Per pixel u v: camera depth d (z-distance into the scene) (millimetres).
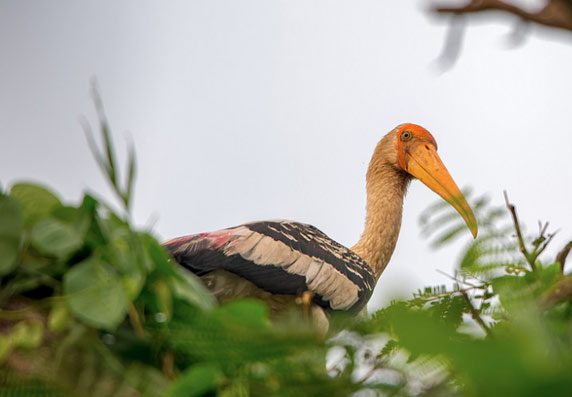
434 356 2799
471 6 2627
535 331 2812
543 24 2656
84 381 4426
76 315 4398
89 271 4562
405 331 2820
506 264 5523
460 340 2781
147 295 4898
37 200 5344
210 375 4074
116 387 4473
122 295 4516
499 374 2416
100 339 4746
